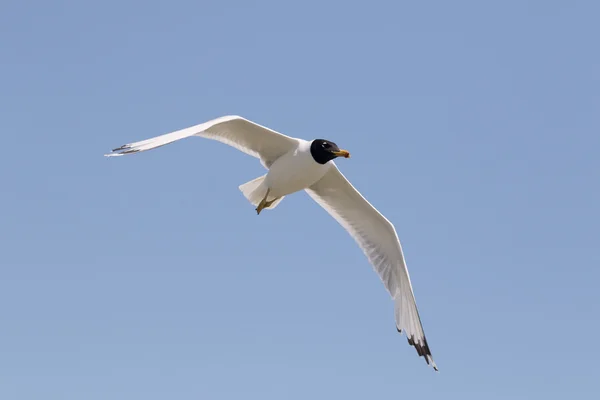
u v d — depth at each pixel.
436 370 13.34
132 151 10.41
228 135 12.77
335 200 13.67
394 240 13.48
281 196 13.16
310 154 12.62
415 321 13.46
